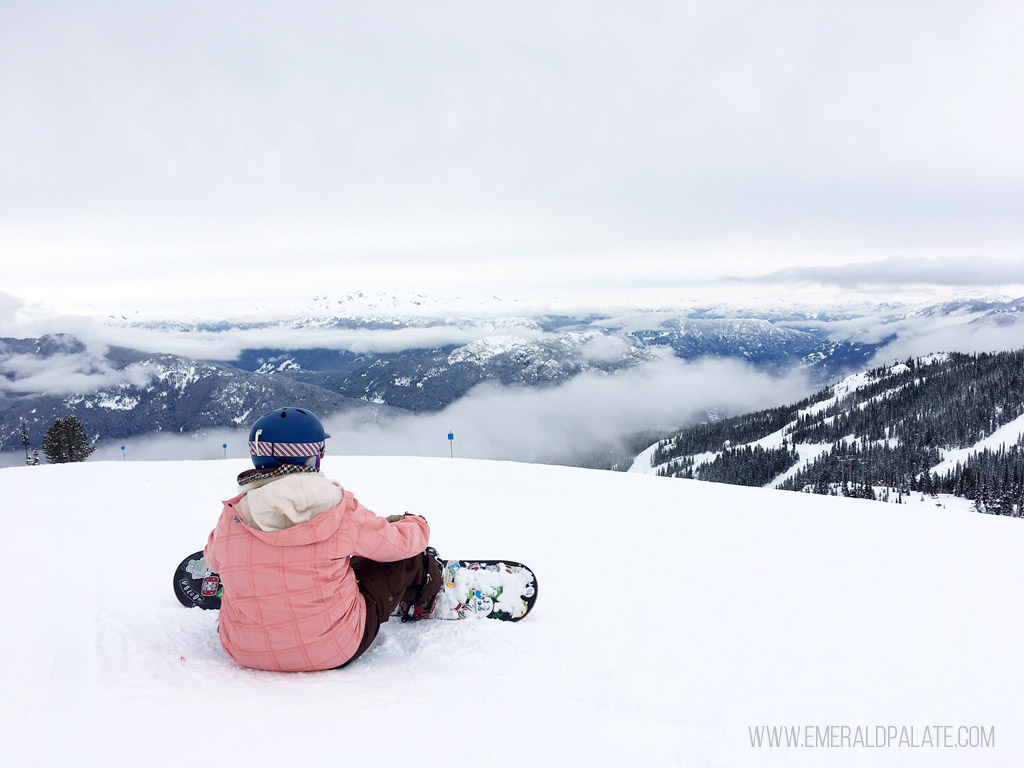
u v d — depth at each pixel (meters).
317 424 2.44
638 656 2.87
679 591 4.07
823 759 1.99
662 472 164.12
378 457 14.05
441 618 3.33
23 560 3.83
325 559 2.38
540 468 12.09
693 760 1.94
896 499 106.69
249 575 2.32
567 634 3.15
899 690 2.57
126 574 3.72
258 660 2.40
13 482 8.38
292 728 1.93
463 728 2.04
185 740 1.77
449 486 9.13
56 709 1.85
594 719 2.20
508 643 2.98
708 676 2.66
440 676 2.54
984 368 155.50
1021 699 2.51
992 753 2.07
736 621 3.44
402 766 1.76
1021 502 92.19
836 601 3.87
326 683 2.36
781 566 4.79
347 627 2.49
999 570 4.70
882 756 2.03
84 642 2.41
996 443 128.50
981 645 3.12
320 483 2.39
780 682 2.62
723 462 150.12
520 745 1.95
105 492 7.50
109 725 1.79
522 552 5.22
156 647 2.50
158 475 9.39
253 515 2.30
